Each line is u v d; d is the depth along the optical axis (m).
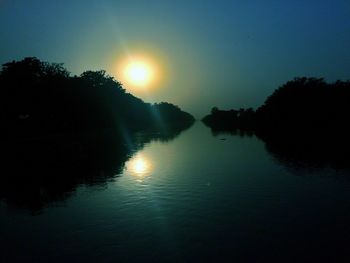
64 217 20.31
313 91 94.94
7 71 78.31
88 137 85.25
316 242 16.09
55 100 84.19
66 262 14.45
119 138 85.31
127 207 22.14
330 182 28.91
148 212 20.98
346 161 40.69
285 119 102.81
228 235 17.03
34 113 80.94
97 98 108.62
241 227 18.12
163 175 32.88
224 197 24.30
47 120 86.75
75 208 22.14
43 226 18.84
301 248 15.45
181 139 82.69
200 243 16.14
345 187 26.95
